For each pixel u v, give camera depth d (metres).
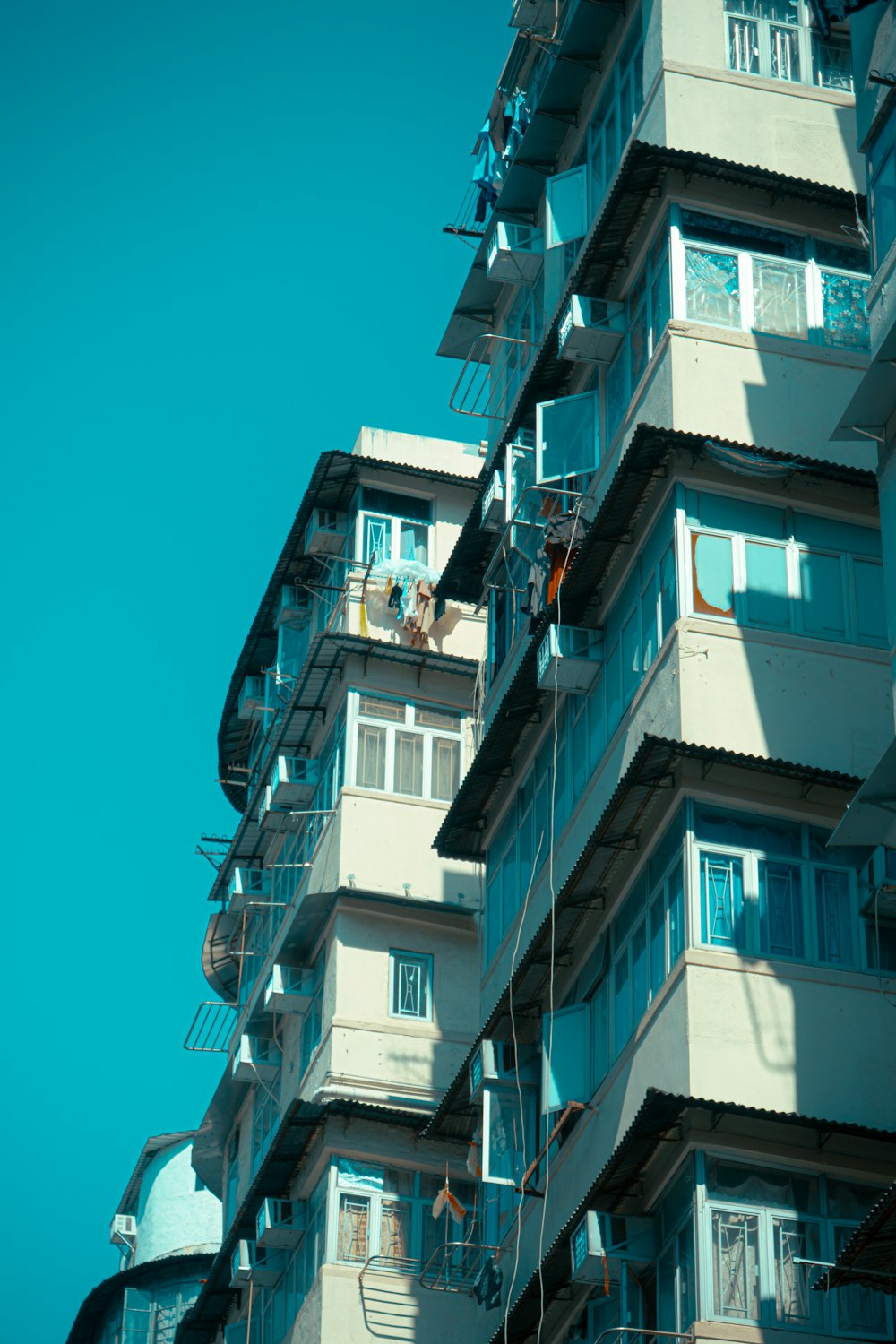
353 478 40.94
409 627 39.25
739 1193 22.91
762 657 25.83
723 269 28.47
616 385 29.88
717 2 30.67
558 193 32.78
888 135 24.30
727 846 24.66
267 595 42.69
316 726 39.78
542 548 30.64
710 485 26.69
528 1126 28.67
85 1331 51.25
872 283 24.28
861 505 27.00
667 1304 23.19
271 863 41.66
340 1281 33.06
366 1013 36.22
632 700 26.77
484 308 37.97
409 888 37.16
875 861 24.47
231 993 44.19
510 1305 28.17
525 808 30.59
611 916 26.47
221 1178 43.16
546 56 35.88
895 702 23.34
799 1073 23.48
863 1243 20.78
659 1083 24.06
